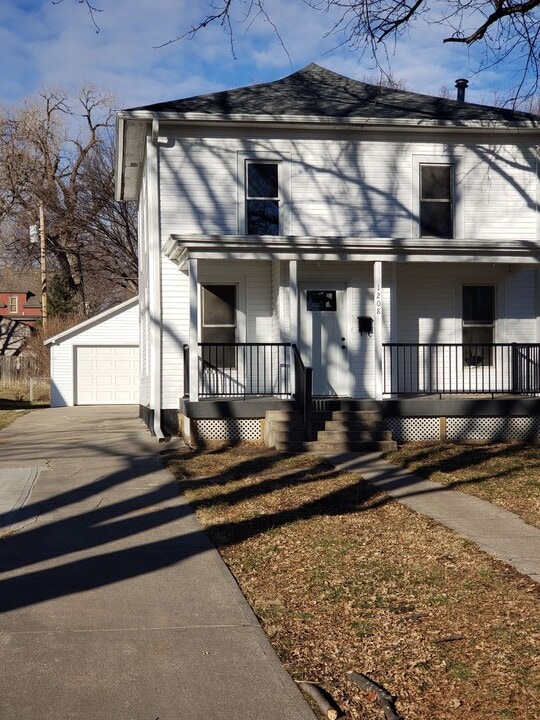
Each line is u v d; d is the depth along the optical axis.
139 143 18.25
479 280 17.88
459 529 8.72
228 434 15.64
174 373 16.89
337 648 5.55
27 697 4.72
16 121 46.22
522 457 13.63
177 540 8.51
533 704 4.59
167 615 6.21
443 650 5.42
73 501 10.45
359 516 9.46
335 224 17.30
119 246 45.41
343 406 15.71
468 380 17.62
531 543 8.09
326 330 17.16
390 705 4.64
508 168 17.78
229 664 5.24
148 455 14.38
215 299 17.12
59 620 6.09
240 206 16.98
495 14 11.24
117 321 29.64
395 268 16.94
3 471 12.78
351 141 17.36
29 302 69.25
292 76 20.20
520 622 5.83
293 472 12.38
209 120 16.59
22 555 7.95
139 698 4.72
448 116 17.44
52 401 29.20
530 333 17.94
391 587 6.82
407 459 13.49
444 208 17.70
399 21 11.52
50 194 45.47
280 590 6.88
